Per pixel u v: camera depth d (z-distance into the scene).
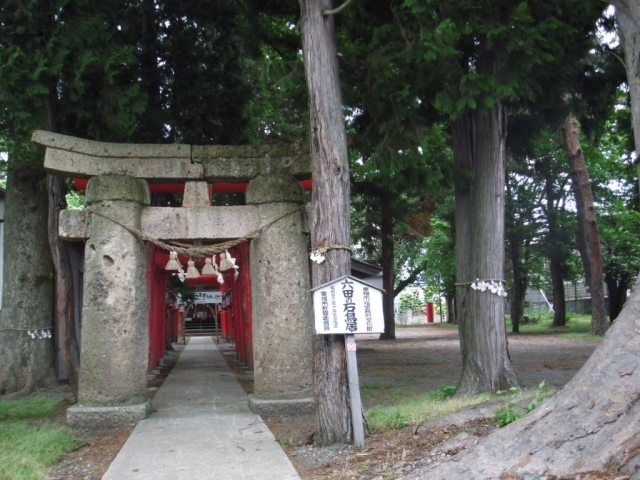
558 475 4.12
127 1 11.67
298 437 7.10
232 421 8.12
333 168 6.82
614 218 24.44
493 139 8.78
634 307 4.46
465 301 8.98
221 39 13.02
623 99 12.37
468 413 6.54
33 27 9.21
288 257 8.88
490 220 8.74
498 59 8.13
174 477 5.52
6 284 11.49
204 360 19.39
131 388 8.41
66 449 6.72
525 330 29.16
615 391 4.20
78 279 13.05
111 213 8.61
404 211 17.59
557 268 29.42
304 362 8.77
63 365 12.44
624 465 3.95
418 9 7.32
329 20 7.11
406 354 18.59
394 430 6.77
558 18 7.95
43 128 9.52
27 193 11.65
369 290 6.58
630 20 5.11
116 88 9.73
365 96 9.09
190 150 9.05
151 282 13.91
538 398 6.26
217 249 8.66
